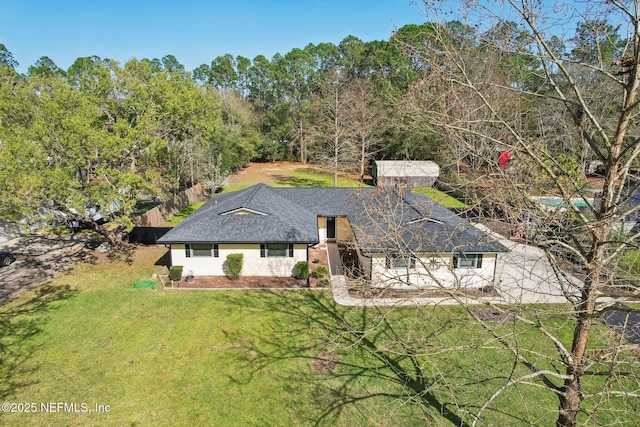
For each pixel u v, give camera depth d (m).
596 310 6.29
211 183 34.72
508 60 8.36
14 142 15.52
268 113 58.88
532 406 9.89
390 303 15.36
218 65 73.56
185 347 12.61
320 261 20.59
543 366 11.20
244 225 18.70
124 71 20.08
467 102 7.73
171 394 10.52
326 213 22.48
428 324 13.62
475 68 8.30
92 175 19.94
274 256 18.41
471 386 10.55
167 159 27.81
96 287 17.03
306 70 62.44
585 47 6.96
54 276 18.19
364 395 10.48
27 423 9.50
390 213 10.41
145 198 34.50
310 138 49.19
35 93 18.14
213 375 11.27
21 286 17.06
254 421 9.64
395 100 11.09
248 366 11.68
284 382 10.99
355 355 12.16
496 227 9.16
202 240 17.58
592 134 7.30
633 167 6.69
